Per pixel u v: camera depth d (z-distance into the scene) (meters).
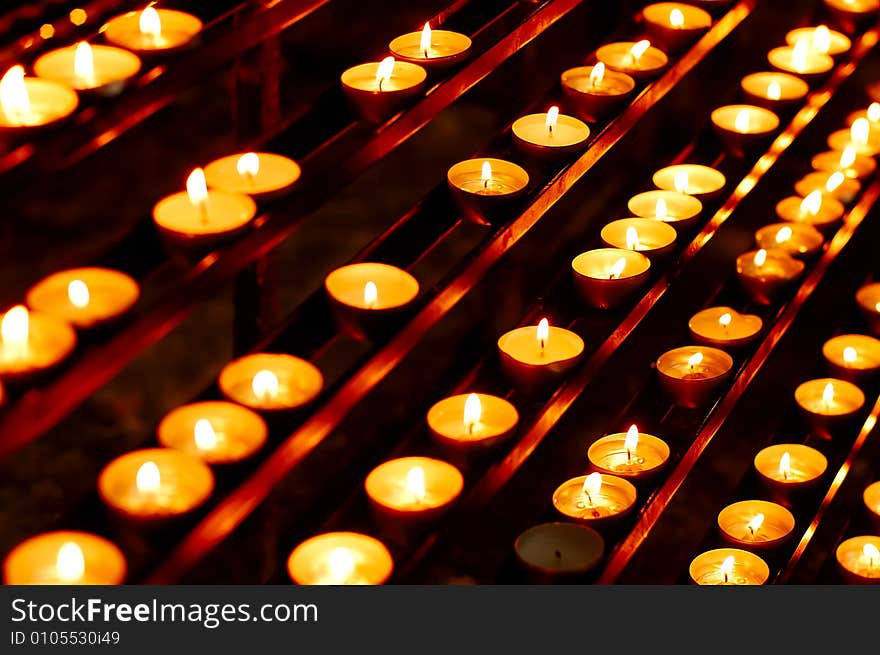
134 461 1.35
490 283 1.81
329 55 2.30
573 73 1.55
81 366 1.32
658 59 1.57
